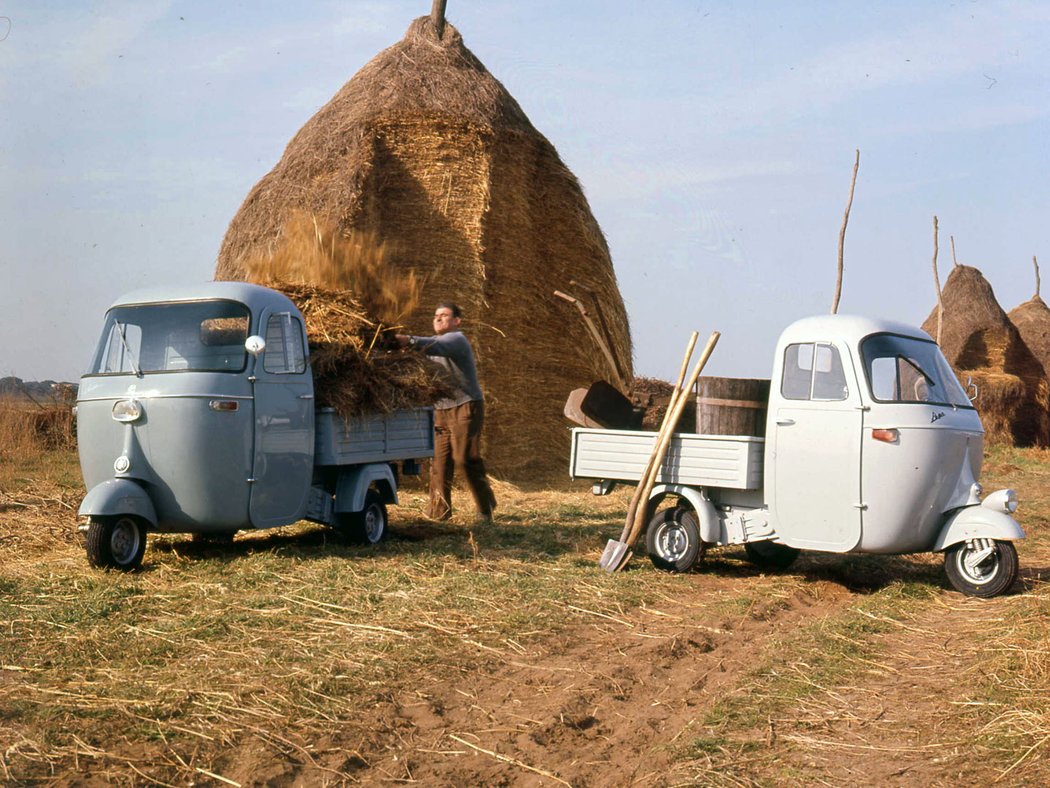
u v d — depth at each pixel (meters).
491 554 8.59
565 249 16.78
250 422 7.82
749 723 4.56
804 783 3.86
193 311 8.02
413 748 4.20
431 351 9.95
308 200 15.27
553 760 4.11
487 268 15.72
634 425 9.39
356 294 9.69
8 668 5.00
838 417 7.70
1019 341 32.56
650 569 8.41
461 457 10.48
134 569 7.47
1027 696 4.78
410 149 15.81
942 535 7.62
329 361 8.68
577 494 13.98
